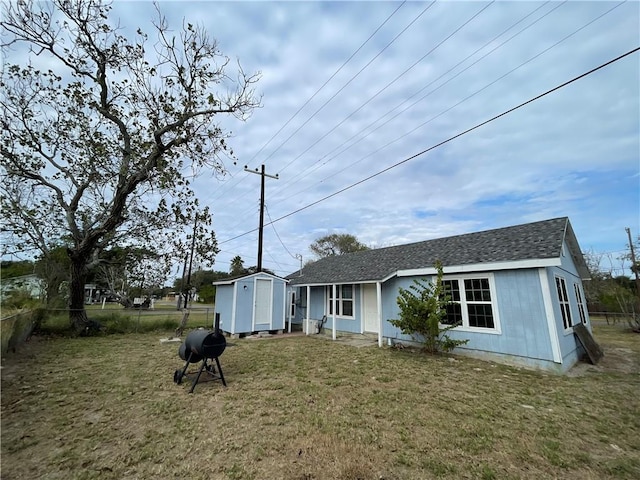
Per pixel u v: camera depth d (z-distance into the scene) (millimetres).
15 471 2949
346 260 15625
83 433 3764
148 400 4934
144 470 2988
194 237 15766
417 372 6707
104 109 11734
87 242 11992
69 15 9883
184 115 11086
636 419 4273
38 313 10898
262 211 16531
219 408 4598
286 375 6480
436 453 3314
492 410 4551
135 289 19953
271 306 13805
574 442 3609
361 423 4066
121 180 12078
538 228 8766
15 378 6027
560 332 7309
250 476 2879
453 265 8820
